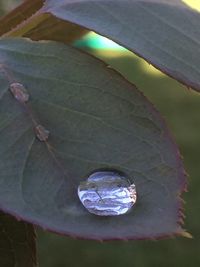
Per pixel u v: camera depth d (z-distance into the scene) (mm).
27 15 107
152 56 81
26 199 73
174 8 89
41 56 84
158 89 800
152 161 78
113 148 79
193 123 662
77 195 74
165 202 73
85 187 74
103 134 80
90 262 380
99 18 86
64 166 77
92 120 80
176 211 72
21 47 85
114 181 74
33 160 77
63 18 86
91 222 70
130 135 80
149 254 390
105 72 83
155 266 383
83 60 84
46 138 79
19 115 80
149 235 68
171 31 86
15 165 77
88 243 392
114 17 86
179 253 391
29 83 82
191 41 86
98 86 82
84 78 83
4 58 84
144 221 70
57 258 379
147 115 81
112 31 84
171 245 398
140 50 82
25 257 98
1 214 98
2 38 86
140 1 88
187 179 76
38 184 75
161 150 79
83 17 86
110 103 81
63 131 80
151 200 74
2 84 82
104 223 70
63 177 76
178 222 71
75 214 71
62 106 81
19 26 93
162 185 76
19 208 71
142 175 77
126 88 82
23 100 81
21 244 98
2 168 76
